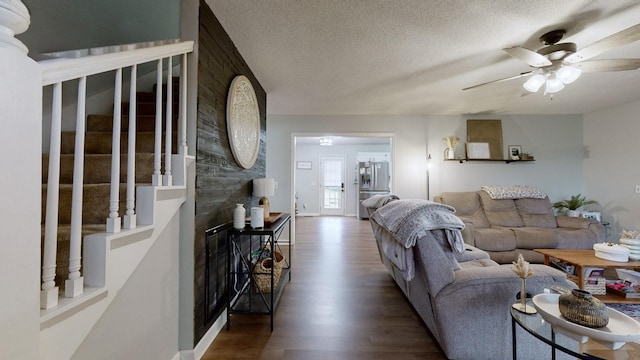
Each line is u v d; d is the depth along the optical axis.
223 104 2.15
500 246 3.40
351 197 8.84
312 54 2.56
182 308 1.67
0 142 0.65
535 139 4.79
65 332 0.92
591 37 2.20
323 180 8.91
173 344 1.60
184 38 1.71
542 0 1.78
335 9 1.89
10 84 0.67
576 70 2.10
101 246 1.05
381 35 2.23
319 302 2.51
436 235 1.78
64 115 1.93
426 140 4.85
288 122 4.92
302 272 3.32
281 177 4.91
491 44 2.36
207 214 1.87
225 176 2.21
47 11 1.73
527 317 1.34
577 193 4.73
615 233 4.22
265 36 2.24
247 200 2.81
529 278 1.61
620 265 2.34
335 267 3.52
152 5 1.87
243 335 1.98
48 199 0.86
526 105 4.25
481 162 4.83
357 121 4.89
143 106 2.24
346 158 8.87
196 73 1.71
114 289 1.12
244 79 2.53
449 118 4.85
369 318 2.22
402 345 1.86
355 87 3.46
